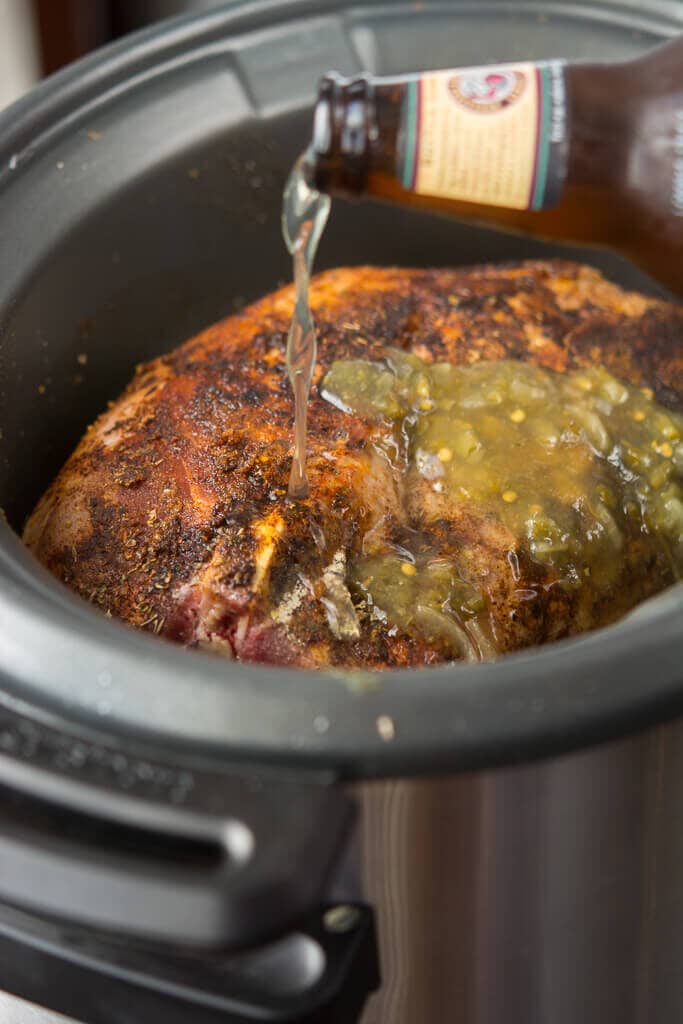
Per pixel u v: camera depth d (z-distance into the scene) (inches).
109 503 22.8
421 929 20.1
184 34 25.4
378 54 25.8
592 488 22.8
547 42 25.6
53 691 18.9
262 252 26.9
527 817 19.3
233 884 18.0
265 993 19.5
